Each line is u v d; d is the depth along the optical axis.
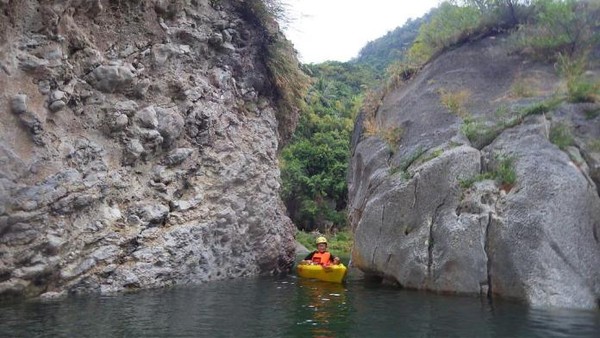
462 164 9.18
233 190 11.75
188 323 6.17
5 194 7.85
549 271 7.55
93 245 8.94
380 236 9.91
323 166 35.59
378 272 10.06
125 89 10.40
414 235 9.27
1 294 7.69
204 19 12.62
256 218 12.16
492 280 8.09
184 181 10.90
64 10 9.49
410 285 9.17
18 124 8.43
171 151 10.85
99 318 6.42
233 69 13.23
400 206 9.67
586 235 7.83
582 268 7.61
